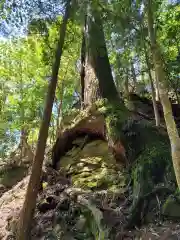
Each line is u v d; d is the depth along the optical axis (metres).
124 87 10.62
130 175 5.99
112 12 5.12
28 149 11.44
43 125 4.91
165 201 4.69
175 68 8.05
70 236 4.88
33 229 5.26
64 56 10.67
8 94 12.57
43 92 9.62
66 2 5.20
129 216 4.69
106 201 5.33
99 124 7.52
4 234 5.64
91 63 8.24
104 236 4.27
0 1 5.56
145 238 4.16
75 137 7.99
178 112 8.83
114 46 6.19
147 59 7.00
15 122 11.61
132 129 6.64
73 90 11.81
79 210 5.37
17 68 11.88
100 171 6.61
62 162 7.60
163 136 6.39
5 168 10.23
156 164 5.33
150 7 4.28
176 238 3.96
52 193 6.26
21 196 7.57
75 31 6.87
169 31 8.25
